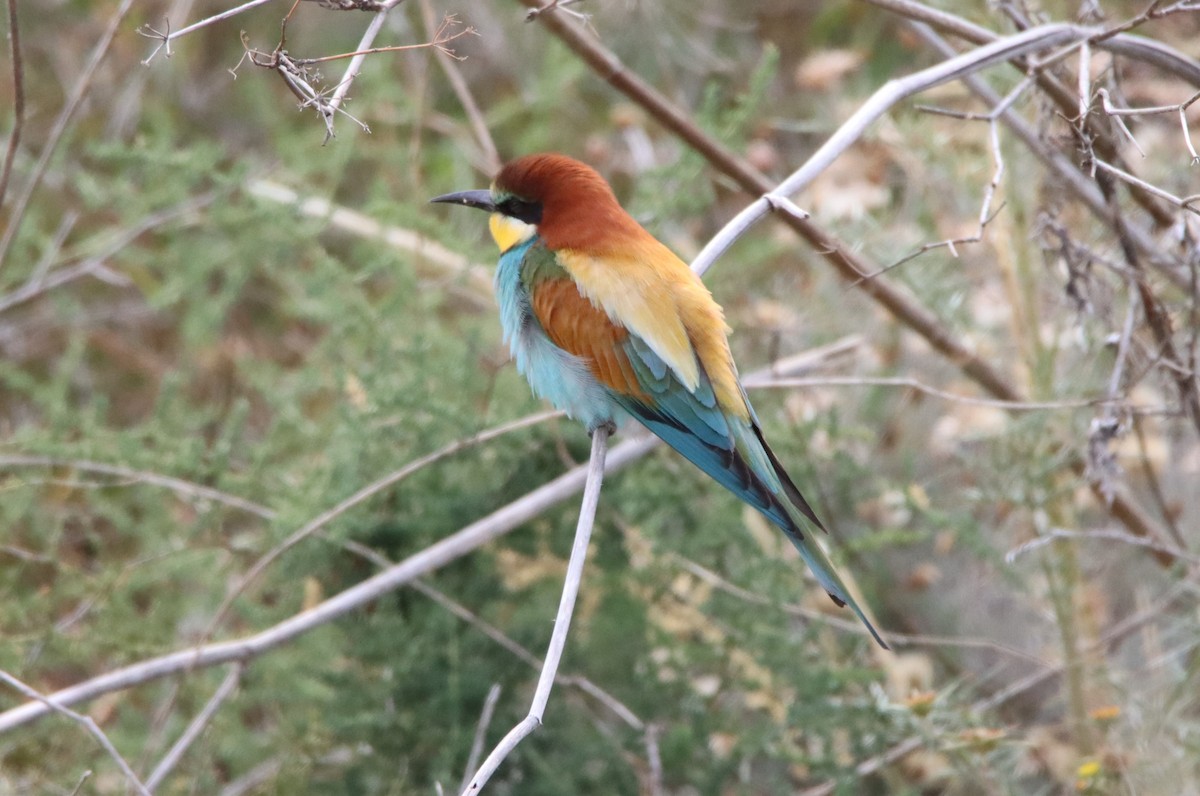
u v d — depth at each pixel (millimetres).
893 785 10102
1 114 14195
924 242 11008
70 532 11758
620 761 9836
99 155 11406
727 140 11062
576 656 10203
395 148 13039
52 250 12195
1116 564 11445
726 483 8586
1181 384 8992
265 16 15055
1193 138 11008
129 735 10320
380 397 10211
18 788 9750
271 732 10539
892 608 11531
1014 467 10367
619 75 10188
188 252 12547
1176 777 9305
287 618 10367
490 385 10312
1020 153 10367
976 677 11297
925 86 8266
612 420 9227
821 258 11180
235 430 10859
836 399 12172
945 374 12125
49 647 10148
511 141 14609
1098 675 9938
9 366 12109
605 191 9242
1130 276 9031
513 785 9867
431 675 9875
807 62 12617
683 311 8836
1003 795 9555
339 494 10219
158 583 11086
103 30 14742
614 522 10273
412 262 11922
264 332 14172
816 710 9547
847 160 11969
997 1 9227
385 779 9922
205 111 14961
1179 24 11688
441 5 14719
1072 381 10672
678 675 10180
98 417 11055
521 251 9273
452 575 10219
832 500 11289
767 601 9984
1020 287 10430
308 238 11656
